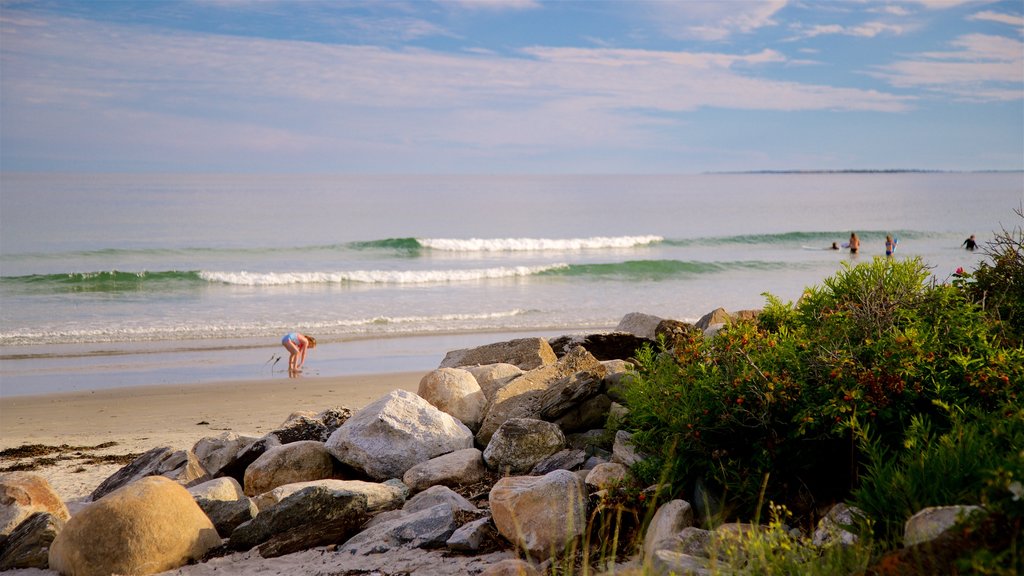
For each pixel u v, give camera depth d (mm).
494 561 5641
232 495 7762
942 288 6656
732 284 37625
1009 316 6691
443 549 6039
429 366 20906
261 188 158000
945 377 5453
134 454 12516
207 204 93938
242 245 50469
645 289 35750
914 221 76625
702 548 4973
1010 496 3691
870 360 5758
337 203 102812
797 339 6207
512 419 8242
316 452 8914
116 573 6031
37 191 124312
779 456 5586
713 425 5832
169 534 6277
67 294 32438
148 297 32031
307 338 20391
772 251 53281
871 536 4359
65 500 9828
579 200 122250
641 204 110625
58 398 17078
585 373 8672
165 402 16734
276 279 36062
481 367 10852
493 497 6047
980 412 5109
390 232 62719
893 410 5418
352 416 9789
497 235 63312
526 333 25281
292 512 6621
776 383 5605
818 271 42531
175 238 54250
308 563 5988
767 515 5566
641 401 6473
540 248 53750
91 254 45156
